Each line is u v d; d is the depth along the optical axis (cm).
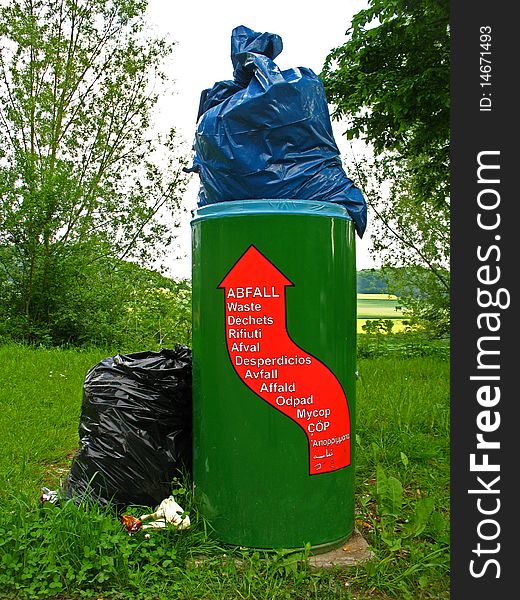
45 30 1723
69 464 482
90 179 1714
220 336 319
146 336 1497
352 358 338
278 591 280
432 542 336
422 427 577
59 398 697
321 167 324
